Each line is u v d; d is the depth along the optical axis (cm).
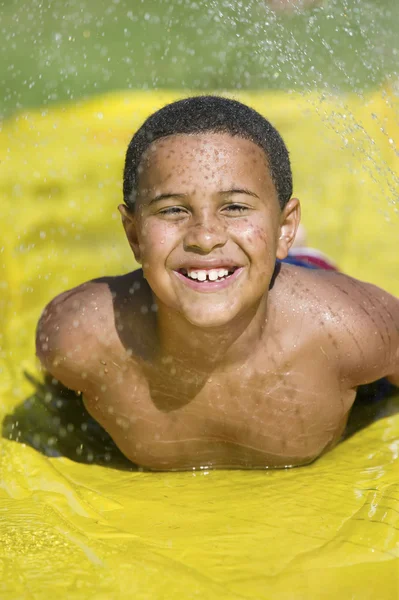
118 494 309
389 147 661
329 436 328
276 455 324
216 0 937
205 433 320
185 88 948
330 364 313
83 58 1048
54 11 1155
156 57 1031
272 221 288
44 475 319
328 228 605
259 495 304
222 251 276
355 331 313
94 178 702
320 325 311
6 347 445
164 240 277
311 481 314
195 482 320
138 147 292
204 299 279
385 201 647
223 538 270
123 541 268
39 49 1066
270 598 235
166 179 275
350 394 327
